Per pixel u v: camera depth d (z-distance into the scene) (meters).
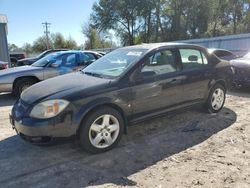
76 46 71.38
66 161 4.29
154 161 4.23
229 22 54.34
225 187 3.54
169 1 49.75
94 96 4.40
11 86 8.80
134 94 4.80
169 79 5.29
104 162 4.23
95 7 53.44
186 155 4.40
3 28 21.56
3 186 3.67
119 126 4.68
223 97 6.55
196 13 48.22
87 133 4.35
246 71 8.60
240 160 4.21
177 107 5.56
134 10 51.12
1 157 4.47
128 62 5.01
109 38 55.84
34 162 4.29
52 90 4.46
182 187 3.55
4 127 5.93
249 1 51.62
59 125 4.16
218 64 6.35
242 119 6.03
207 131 5.36
